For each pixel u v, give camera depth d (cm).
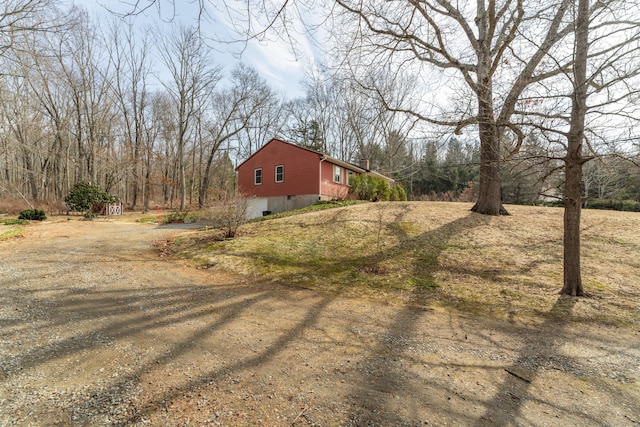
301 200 1881
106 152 2531
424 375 281
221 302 488
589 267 671
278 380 266
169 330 373
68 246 918
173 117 3247
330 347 337
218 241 974
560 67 501
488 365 305
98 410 219
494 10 763
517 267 682
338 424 208
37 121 2244
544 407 237
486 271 664
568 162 536
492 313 464
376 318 435
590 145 551
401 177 1162
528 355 330
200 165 3244
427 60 866
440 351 335
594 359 324
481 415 223
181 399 235
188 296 514
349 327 399
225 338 354
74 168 2981
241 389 251
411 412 224
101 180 2708
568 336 385
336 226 1080
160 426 203
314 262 747
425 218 1124
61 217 1797
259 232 1088
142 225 1622
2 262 700
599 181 1766
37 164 2522
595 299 514
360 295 542
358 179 2059
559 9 558
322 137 3694
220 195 1187
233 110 2831
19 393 238
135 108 2734
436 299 524
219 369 283
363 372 283
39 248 875
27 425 201
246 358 306
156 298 497
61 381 257
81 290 523
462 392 254
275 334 369
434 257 758
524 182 1188
